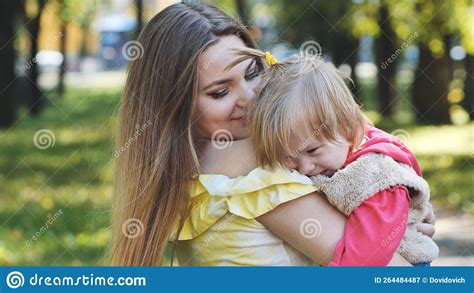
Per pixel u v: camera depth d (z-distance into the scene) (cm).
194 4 265
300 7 1298
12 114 1370
